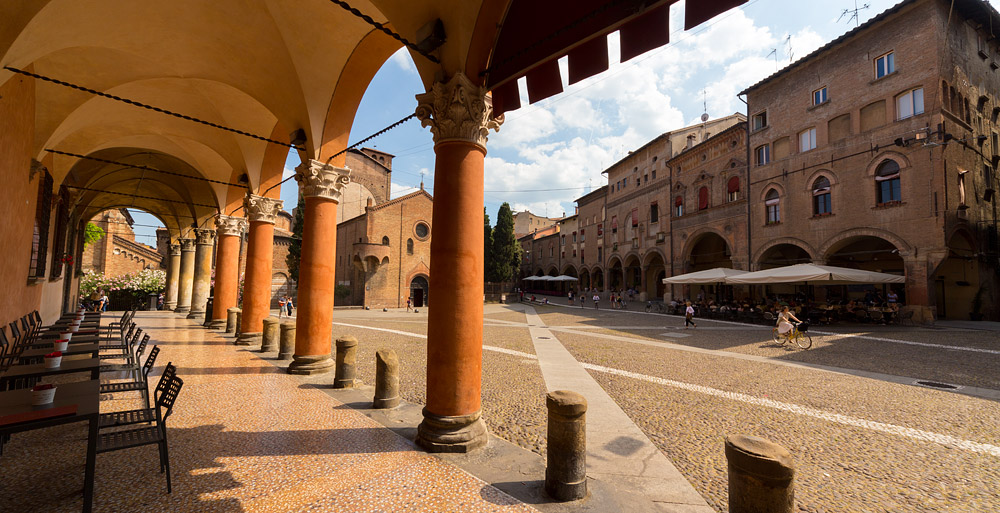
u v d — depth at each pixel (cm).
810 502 372
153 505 321
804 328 1258
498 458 434
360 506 329
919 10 1759
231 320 1330
